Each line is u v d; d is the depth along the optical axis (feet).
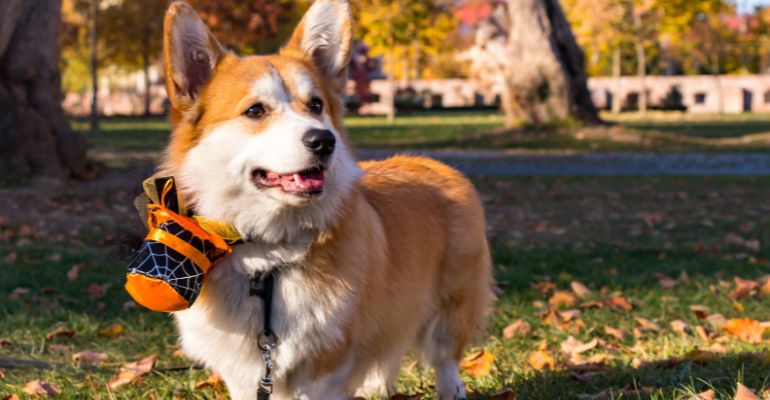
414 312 12.56
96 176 48.98
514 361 16.14
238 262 10.20
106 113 186.39
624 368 14.74
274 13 147.43
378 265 11.30
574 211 41.06
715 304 20.80
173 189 10.16
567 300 21.30
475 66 205.98
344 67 11.76
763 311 19.83
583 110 84.17
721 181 52.80
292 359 10.32
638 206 42.78
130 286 9.80
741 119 138.00
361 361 11.62
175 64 10.44
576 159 68.08
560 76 82.38
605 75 203.31
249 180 10.05
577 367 15.06
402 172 13.60
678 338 17.26
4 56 45.01
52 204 39.17
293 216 10.11
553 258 27.81
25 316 19.29
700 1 145.38
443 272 13.50
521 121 84.48
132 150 75.82
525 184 51.93
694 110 179.42
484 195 46.62
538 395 13.58
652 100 183.21
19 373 15.56
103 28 151.53
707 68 212.43
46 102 46.65
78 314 19.70
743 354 14.60
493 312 19.71
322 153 9.71
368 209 11.65
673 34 160.66
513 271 25.12
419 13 135.23
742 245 30.83
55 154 46.50
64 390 14.26
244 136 10.14
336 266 10.41
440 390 13.80
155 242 9.87
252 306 10.27
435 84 197.98
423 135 94.89
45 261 26.37
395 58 187.83
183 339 10.86
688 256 28.50
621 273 25.41
